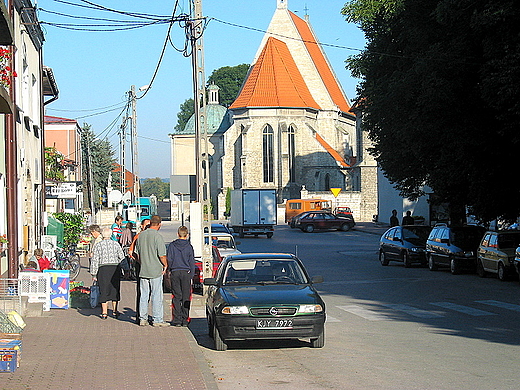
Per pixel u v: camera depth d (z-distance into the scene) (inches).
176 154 4249.5
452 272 1002.7
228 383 338.6
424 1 937.5
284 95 3503.9
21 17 817.5
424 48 935.0
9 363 335.3
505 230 939.3
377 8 1119.0
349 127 4101.9
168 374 339.3
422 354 420.8
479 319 585.0
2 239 590.9
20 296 561.6
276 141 3474.4
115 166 3678.6
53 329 504.1
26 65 884.0
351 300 729.6
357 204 3070.9
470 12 815.7
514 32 761.6
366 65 1119.0
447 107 880.3
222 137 3959.2
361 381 340.8
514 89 744.3
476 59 855.7
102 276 571.8
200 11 711.7
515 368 374.9
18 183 783.1
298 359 405.7
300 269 492.4
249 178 3469.5
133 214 1820.9
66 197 1198.9
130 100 1630.2
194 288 824.3
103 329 510.0
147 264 528.4
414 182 1224.2
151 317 574.2
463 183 992.9
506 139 879.1
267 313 424.2
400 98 933.2
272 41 3666.3
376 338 487.8
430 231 1155.3
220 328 428.8
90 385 312.5
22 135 813.9
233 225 2182.6
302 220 2348.7
